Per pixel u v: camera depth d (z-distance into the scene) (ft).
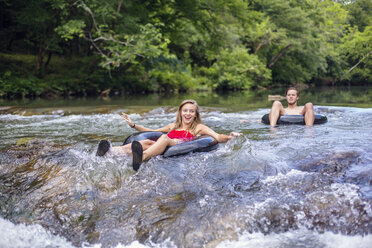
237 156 10.49
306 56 93.40
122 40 48.62
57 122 19.72
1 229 7.28
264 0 86.63
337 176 8.75
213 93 56.18
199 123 13.33
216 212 7.16
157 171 9.48
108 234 6.86
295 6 90.99
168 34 60.85
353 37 107.45
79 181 9.09
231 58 77.66
